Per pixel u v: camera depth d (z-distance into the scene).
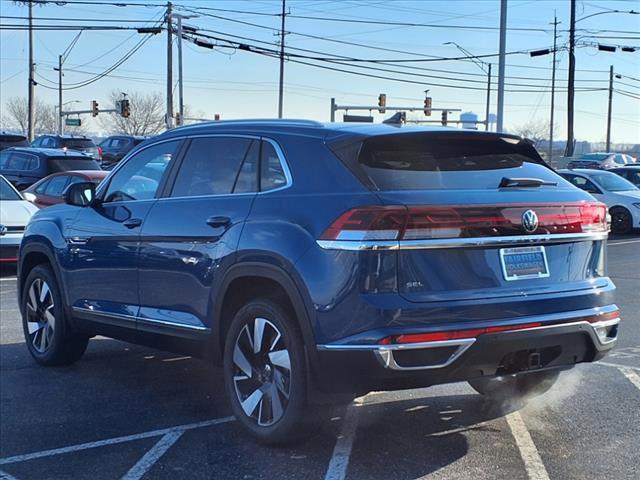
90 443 4.86
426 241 4.07
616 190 19.91
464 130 4.77
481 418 5.23
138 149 6.05
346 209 4.14
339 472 4.30
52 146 28.50
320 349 4.16
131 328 5.69
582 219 4.64
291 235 4.36
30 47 45.16
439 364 4.04
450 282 4.13
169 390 6.03
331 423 5.11
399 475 4.25
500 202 4.29
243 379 4.79
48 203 15.44
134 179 5.94
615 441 4.78
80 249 6.20
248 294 4.89
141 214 5.61
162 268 5.33
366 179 4.26
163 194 5.57
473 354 4.10
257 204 4.71
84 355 7.17
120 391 6.00
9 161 18.56
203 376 6.44
